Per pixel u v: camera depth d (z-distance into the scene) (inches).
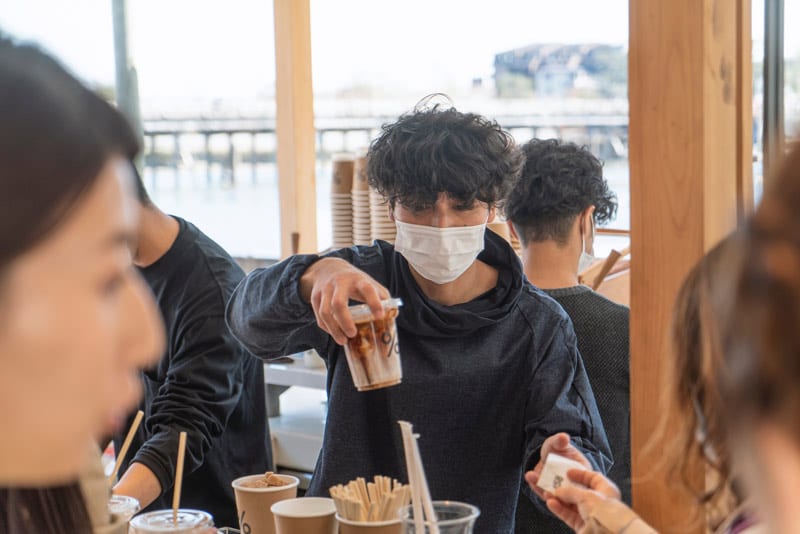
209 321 88.8
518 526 86.7
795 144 19.9
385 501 62.0
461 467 78.6
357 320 65.6
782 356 18.6
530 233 95.3
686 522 61.2
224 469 92.4
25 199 22.0
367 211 133.9
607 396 92.4
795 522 18.9
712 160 60.8
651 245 62.3
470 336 79.0
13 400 22.3
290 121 149.7
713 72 60.4
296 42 148.9
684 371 37.5
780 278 18.8
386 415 78.4
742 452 20.4
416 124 76.7
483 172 74.4
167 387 88.0
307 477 131.8
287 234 151.6
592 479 59.3
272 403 142.6
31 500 39.8
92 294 23.2
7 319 22.0
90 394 22.9
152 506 92.2
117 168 24.6
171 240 90.7
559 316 79.8
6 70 23.5
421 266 77.1
